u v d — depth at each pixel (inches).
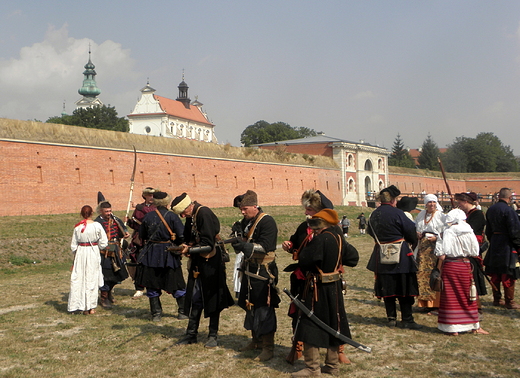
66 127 1190.3
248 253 236.7
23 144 1056.2
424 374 215.3
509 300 357.4
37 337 283.1
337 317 215.3
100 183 1225.4
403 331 292.4
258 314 239.0
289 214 1644.9
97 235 351.3
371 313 340.5
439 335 282.5
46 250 783.1
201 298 261.9
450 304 285.4
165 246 314.7
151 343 267.6
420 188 2984.7
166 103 3700.8
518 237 348.2
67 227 937.5
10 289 466.0
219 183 1638.8
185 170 1501.0
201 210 258.4
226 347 260.7
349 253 227.8
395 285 297.1
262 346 252.2
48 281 533.3
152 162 1384.1
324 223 220.5
